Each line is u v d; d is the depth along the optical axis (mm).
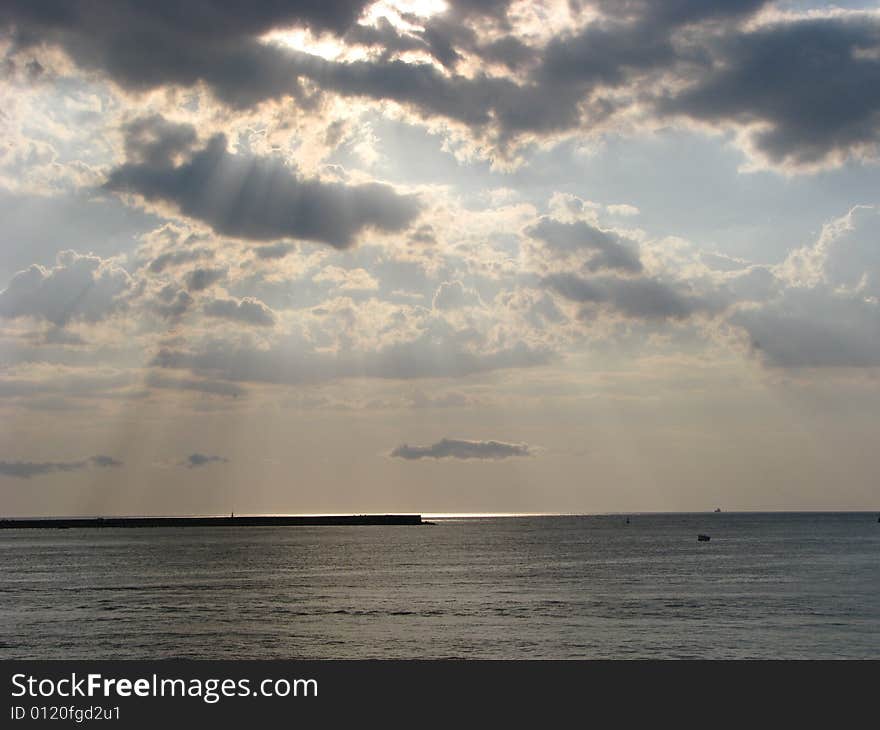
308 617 82438
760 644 68000
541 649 66688
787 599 93312
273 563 152250
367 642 69688
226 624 78562
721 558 159625
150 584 114500
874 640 69375
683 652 65438
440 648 67250
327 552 184750
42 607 90875
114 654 65938
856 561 149250
